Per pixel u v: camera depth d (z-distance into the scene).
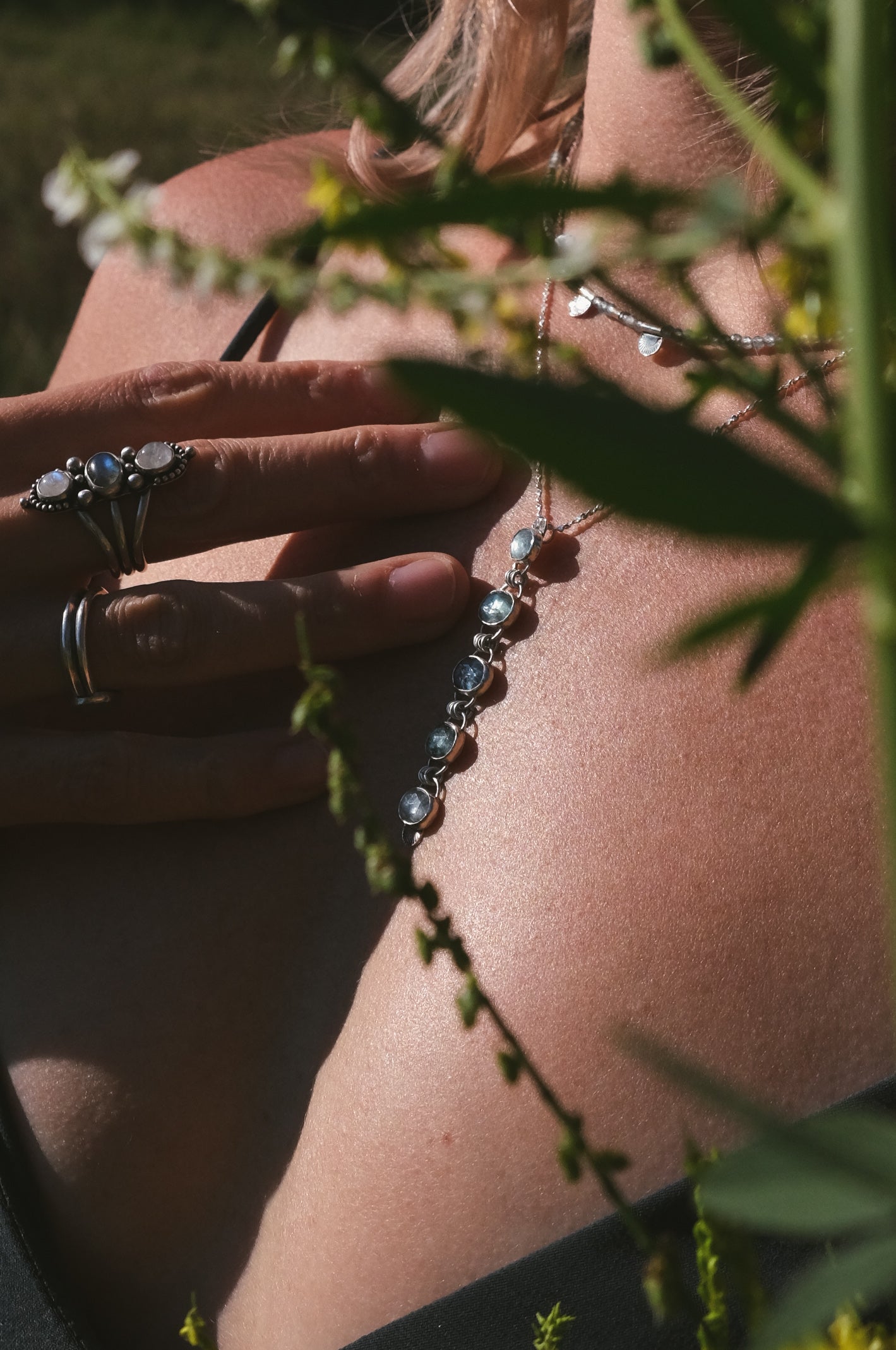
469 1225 0.36
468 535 0.40
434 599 0.40
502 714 0.39
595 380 0.11
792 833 0.36
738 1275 0.22
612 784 0.37
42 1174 0.40
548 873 0.37
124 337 0.48
